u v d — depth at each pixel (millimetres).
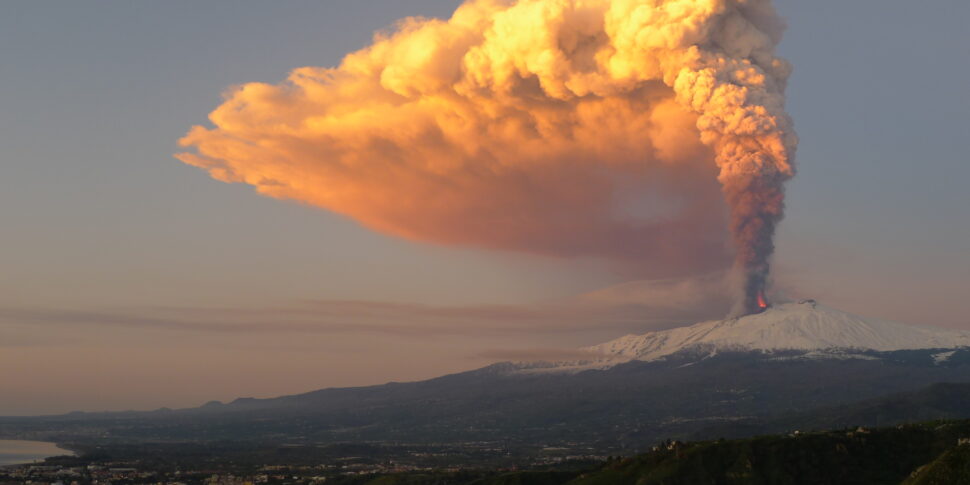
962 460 181375
